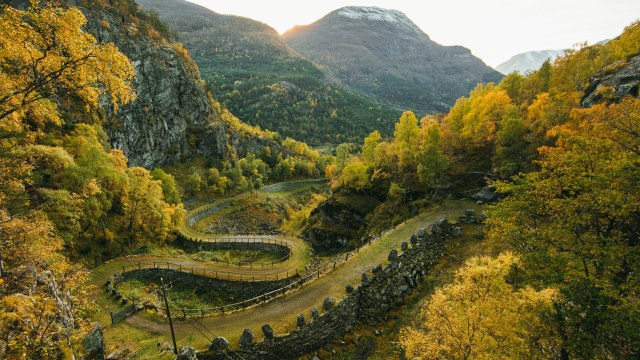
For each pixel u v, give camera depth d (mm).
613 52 50406
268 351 21031
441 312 16578
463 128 49031
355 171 53594
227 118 158500
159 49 104688
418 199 47062
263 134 183875
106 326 24000
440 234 34250
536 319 15477
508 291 16188
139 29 102000
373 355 22656
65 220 31859
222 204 92875
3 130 15453
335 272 29625
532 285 18016
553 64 55938
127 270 35906
